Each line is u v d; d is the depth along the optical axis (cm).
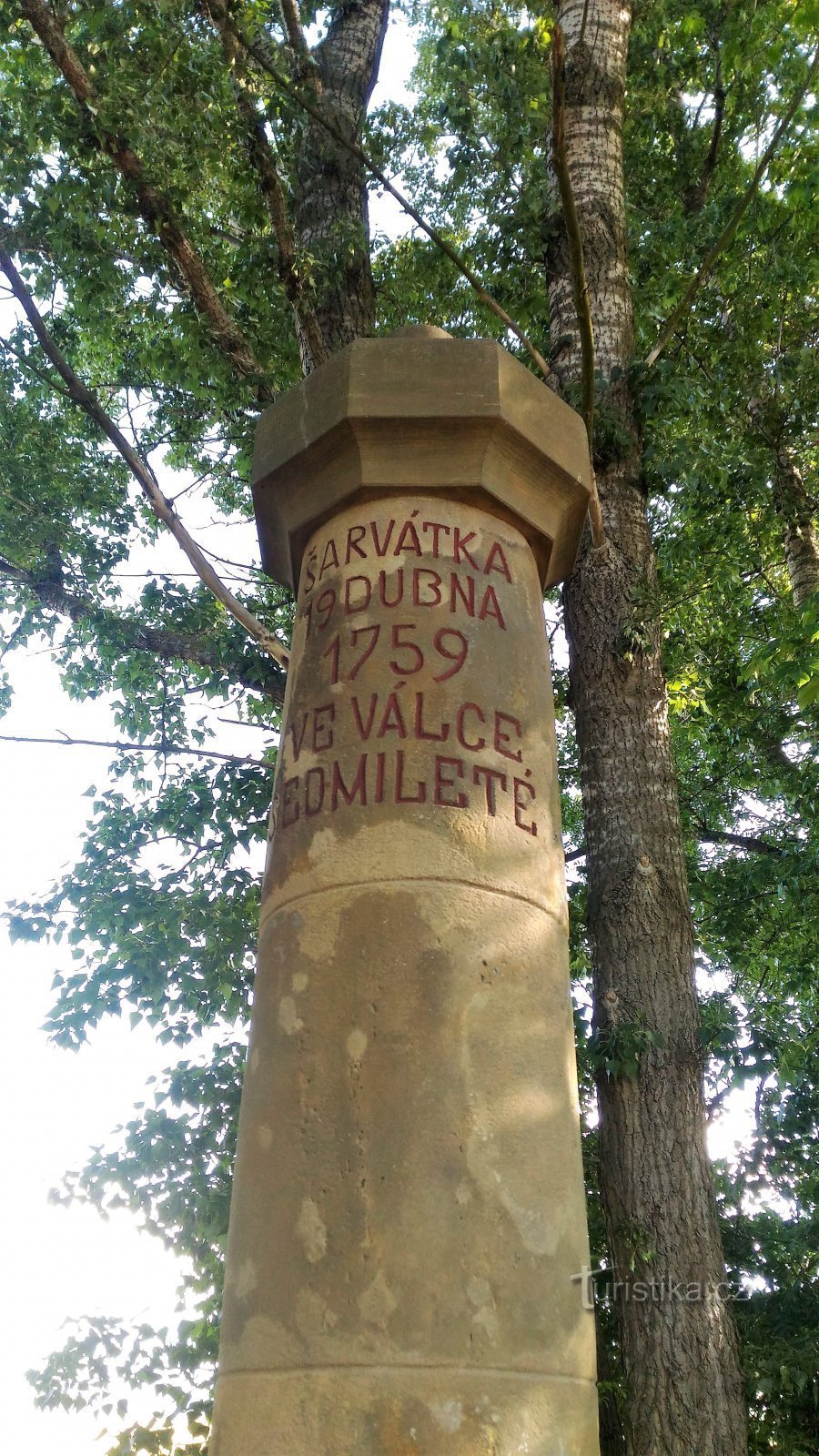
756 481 984
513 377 372
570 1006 312
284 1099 279
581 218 872
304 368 827
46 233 909
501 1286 254
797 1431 618
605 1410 573
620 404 805
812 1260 715
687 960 668
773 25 866
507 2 1009
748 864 1080
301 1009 289
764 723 1157
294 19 842
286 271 823
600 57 910
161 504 693
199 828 964
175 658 1101
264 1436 241
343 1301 248
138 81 812
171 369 971
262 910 325
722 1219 740
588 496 392
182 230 872
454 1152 263
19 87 884
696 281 804
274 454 385
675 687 1066
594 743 730
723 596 1122
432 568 347
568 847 1179
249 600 1097
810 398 1045
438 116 902
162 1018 869
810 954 1051
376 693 328
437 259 1015
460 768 316
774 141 755
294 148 873
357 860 303
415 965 285
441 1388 238
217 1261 756
